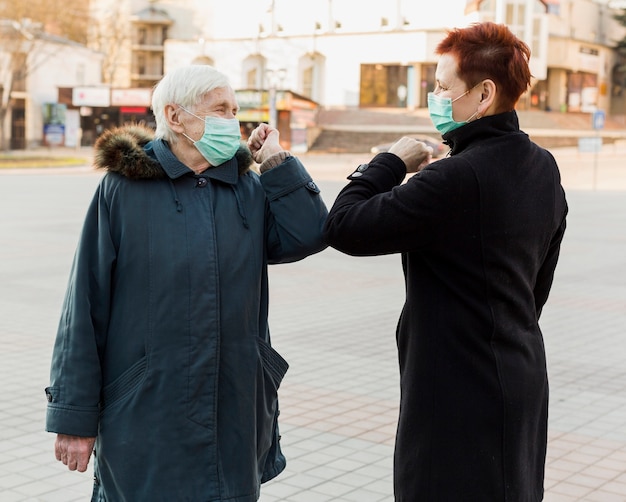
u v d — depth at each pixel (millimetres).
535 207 2432
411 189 2336
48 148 52719
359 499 4133
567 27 60906
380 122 51688
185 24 62562
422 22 51656
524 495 2389
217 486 2570
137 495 2551
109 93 50906
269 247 2793
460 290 2365
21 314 8406
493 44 2400
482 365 2344
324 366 6641
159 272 2561
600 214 20141
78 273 2588
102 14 62875
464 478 2334
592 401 5797
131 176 2596
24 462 4539
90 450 2574
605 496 4199
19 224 16359
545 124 53844
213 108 2625
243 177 2766
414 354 2414
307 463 4594
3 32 45469
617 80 65375
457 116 2447
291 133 46250
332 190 25562
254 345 2664
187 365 2549
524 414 2367
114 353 2596
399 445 2449
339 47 53844
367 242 2371
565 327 8117
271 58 55375
